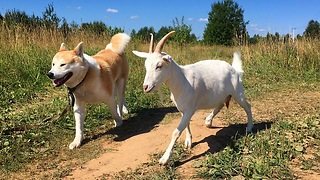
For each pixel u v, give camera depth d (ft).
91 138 7.00
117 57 7.77
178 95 5.44
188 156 5.67
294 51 14.21
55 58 6.32
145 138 6.70
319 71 13.15
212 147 5.93
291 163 5.13
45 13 15.96
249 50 15.90
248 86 11.41
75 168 5.64
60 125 7.44
